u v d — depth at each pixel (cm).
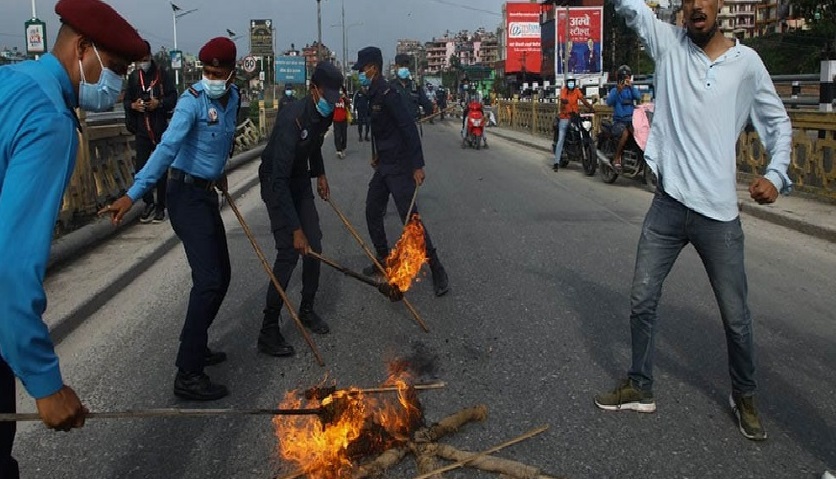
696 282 627
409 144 613
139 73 805
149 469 339
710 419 383
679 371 444
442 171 1498
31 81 204
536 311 559
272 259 740
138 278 671
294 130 461
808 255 729
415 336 511
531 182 1309
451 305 578
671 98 360
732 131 351
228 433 374
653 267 374
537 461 343
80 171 821
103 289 595
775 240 799
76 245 712
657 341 493
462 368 453
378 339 506
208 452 355
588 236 827
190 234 409
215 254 416
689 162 353
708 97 346
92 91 223
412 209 623
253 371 455
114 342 507
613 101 1260
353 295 610
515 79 6278
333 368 457
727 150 349
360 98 2369
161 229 838
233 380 441
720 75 346
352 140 2441
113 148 948
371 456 345
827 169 960
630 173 1217
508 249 765
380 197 645
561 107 1448
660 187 370
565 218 942
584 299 588
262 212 1024
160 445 362
